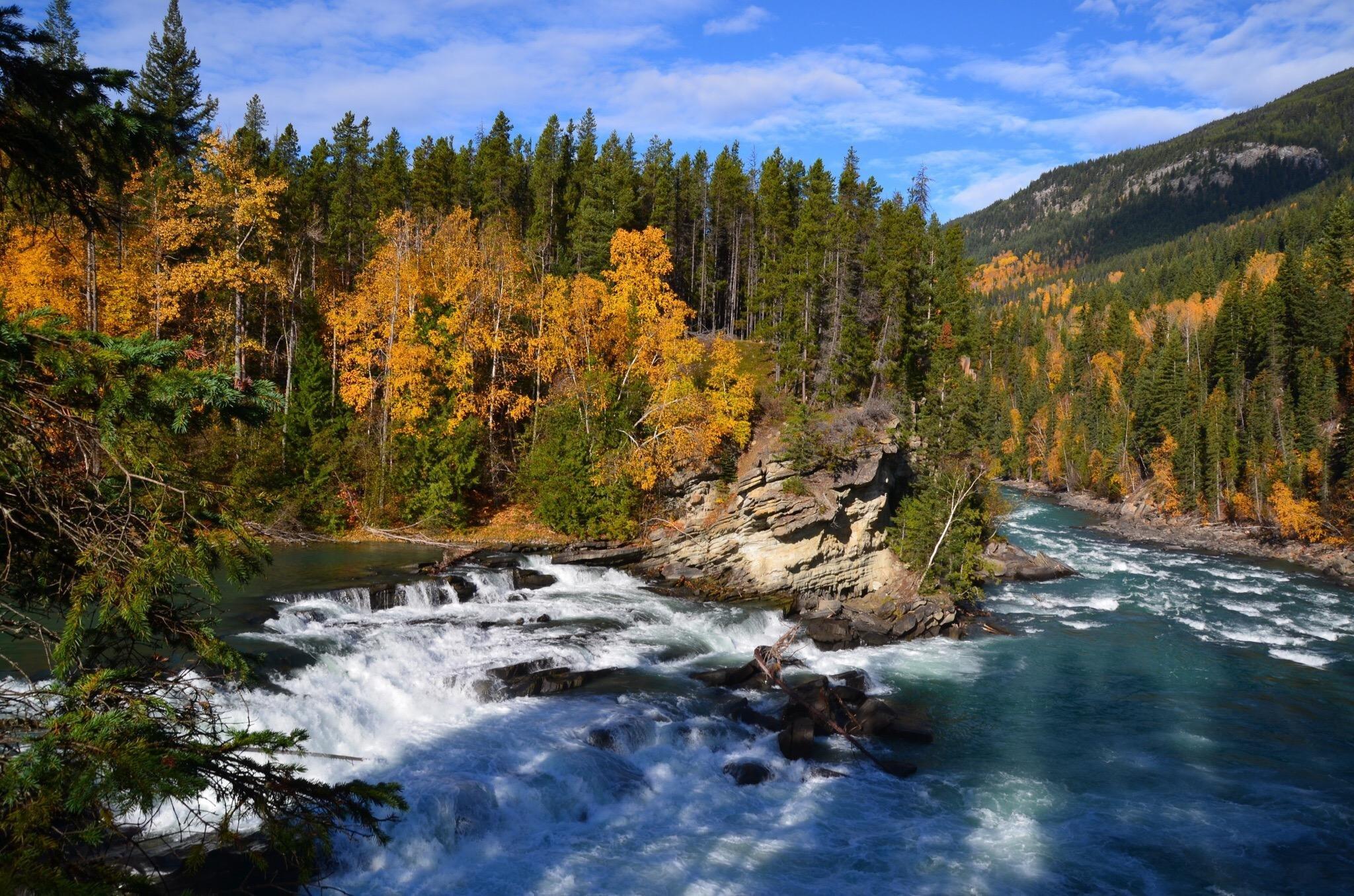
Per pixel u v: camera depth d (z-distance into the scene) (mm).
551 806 21406
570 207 86625
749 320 86562
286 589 33875
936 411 52688
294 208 59156
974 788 24469
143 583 6340
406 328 50219
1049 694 32781
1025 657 37906
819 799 23469
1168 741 28156
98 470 6691
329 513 47000
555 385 57094
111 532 6527
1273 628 44031
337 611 32281
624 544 46281
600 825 21266
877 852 20766
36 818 4789
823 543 44938
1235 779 25344
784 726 27672
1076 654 38469
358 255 71188
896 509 50844
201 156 44250
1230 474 93625
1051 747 27594
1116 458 117562
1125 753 27203
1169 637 41812
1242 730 29234
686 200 91438
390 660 27688
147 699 6082
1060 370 178750
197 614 7461
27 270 34281
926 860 20484
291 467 47312
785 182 90875
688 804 22703
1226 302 125812
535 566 42750
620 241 53094
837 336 60469
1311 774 25750
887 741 27750
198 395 6520
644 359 54094
